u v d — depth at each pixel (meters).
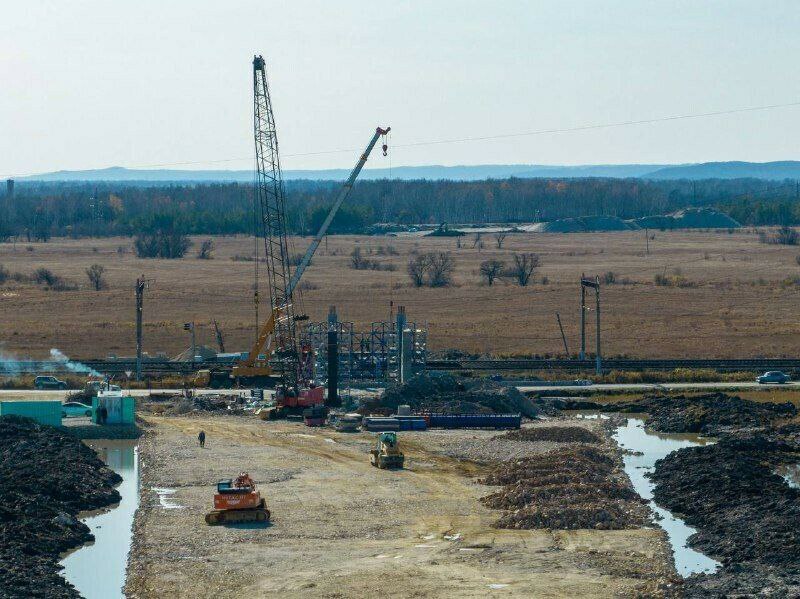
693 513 74.69
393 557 64.00
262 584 59.38
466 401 115.81
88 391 117.44
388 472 87.69
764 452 92.50
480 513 74.25
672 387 130.38
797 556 61.75
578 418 115.31
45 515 71.00
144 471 88.06
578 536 68.25
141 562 63.47
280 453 95.31
